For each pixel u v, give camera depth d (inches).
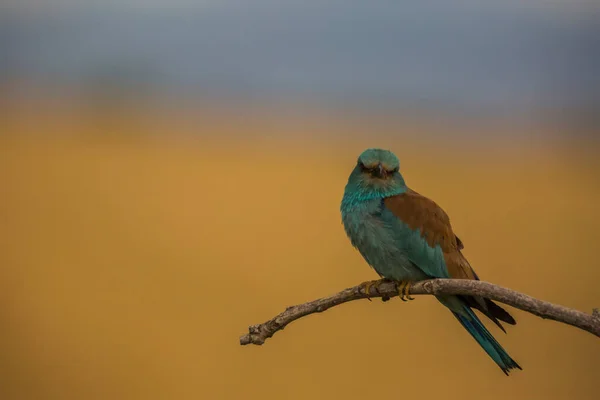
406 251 305.7
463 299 293.4
